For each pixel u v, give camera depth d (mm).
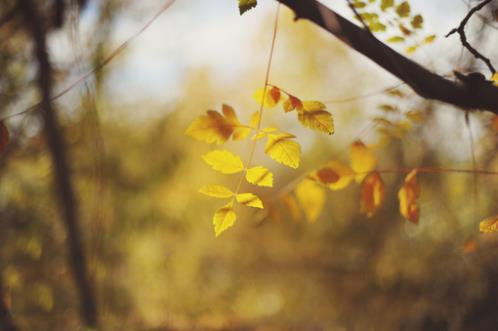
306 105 1046
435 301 4141
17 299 3965
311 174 1515
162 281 6781
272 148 1057
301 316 7258
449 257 3998
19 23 2469
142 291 6145
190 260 7840
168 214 6699
